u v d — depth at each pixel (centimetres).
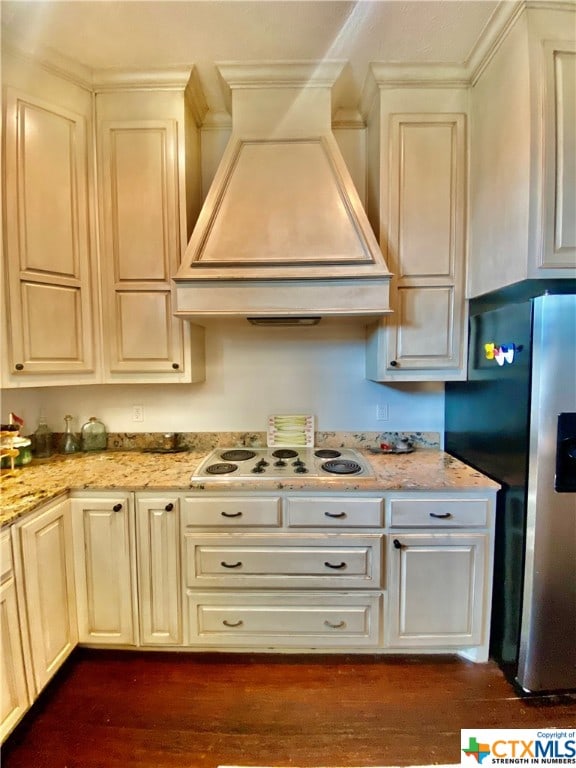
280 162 171
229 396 220
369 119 195
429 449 217
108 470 180
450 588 163
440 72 171
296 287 166
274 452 208
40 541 145
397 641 165
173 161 178
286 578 164
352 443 219
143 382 188
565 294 133
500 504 159
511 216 147
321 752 131
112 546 164
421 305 182
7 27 147
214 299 166
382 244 179
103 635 167
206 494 163
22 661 134
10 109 154
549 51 134
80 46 158
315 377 219
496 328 160
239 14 142
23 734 137
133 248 181
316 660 169
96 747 133
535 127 135
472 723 140
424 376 186
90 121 176
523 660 147
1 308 154
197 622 167
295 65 168
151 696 152
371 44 158
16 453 174
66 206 170
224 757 130
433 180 177
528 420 140
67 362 174
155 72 172
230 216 168
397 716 143
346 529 163
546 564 142
